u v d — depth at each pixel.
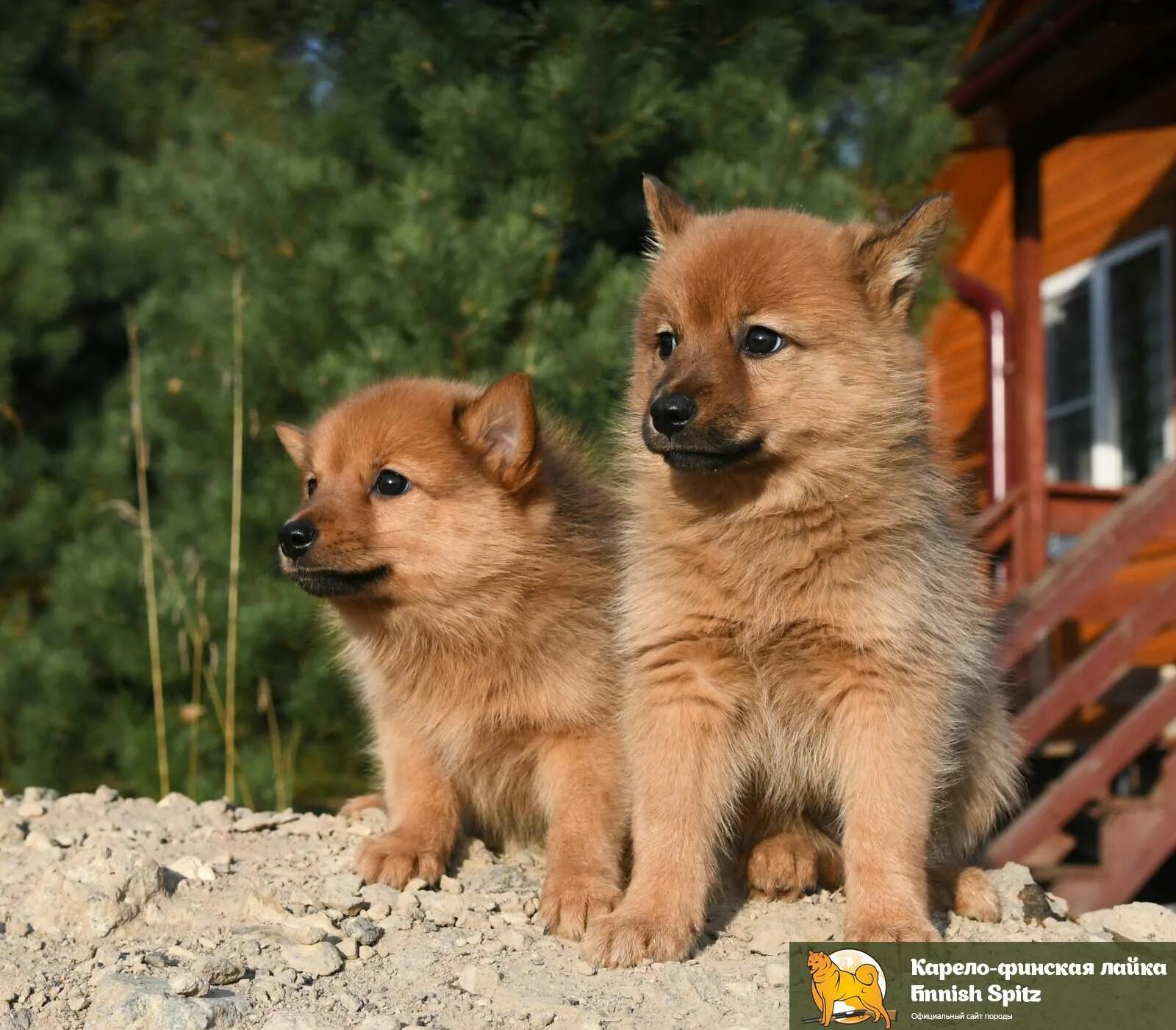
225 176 1.64
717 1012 0.92
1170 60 1.64
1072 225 2.57
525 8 1.58
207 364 1.68
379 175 1.63
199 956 0.95
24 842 1.11
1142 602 1.52
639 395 1.06
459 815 1.12
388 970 0.95
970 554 1.08
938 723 1.00
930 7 1.87
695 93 1.55
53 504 1.95
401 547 1.08
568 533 1.10
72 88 2.53
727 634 1.01
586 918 1.00
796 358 1.00
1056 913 1.08
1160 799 1.48
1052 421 2.69
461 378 1.48
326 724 1.60
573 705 1.07
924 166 1.61
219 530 1.61
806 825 1.09
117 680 1.76
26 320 2.06
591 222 1.56
